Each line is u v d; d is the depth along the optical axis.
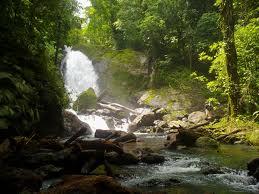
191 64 26.11
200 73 26.09
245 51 17.38
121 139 15.09
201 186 7.22
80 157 8.56
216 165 9.41
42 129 14.78
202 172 8.52
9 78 11.48
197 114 20.92
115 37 33.69
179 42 27.12
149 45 28.19
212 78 25.27
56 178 7.78
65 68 31.55
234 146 13.67
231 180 7.71
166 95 24.69
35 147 9.67
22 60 13.76
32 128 13.08
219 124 17.44
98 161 8.55
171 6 25.67
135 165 9.66
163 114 22.81
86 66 31.50
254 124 15.60
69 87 31.14
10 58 12.91
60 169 8.05
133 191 5.99
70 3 22.17
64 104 19.30
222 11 16.97
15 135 11.41
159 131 19.94
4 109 10.69
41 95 14.68
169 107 23.31
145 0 27.42
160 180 7.66
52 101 15.40
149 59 28.36
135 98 26.70
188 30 25.38
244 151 12.13
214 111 21.08
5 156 8.25
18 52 13.74
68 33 24.02
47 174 7.66
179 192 6.75
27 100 12.57
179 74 26.22
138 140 15.62
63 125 16.86
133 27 28.84
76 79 31.62
